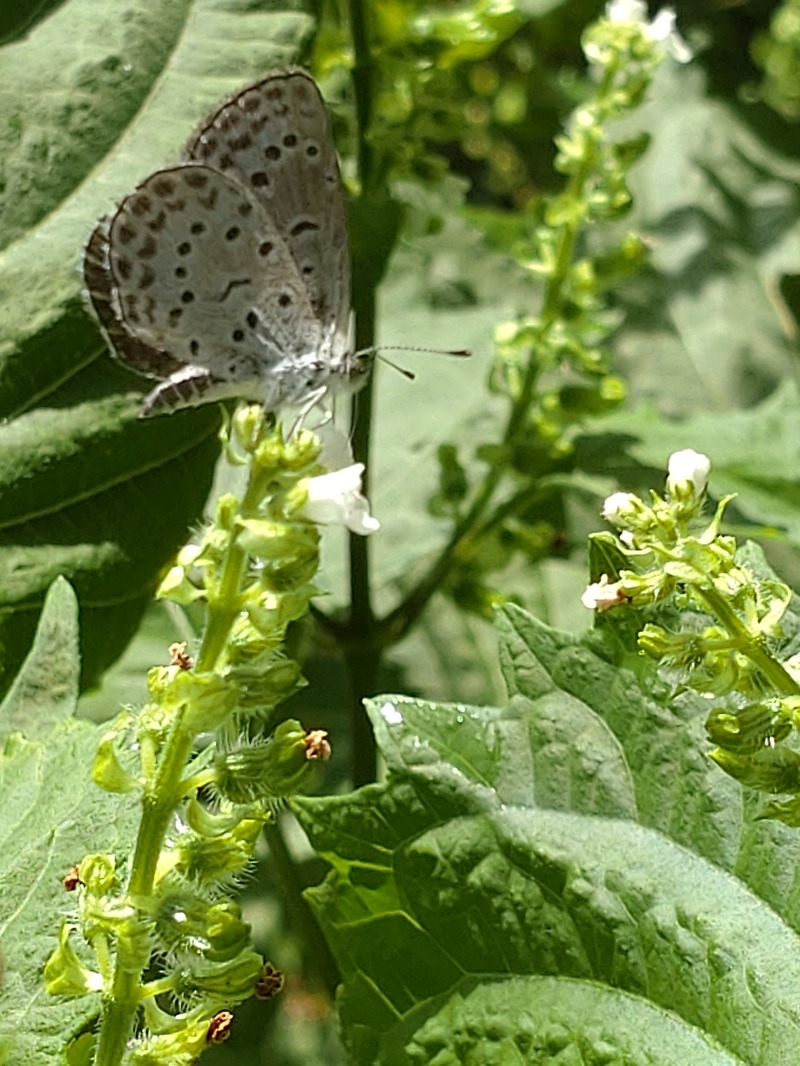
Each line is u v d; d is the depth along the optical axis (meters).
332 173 0.11
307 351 0.11
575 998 0.10
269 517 0.08
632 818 0.11
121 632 0.13
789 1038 0.10
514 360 0.14
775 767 0.09
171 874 0.08
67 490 0.12
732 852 0.10
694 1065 0.10
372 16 0.14
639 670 0.11
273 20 0.13
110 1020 0.08
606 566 0.10
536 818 0.11
